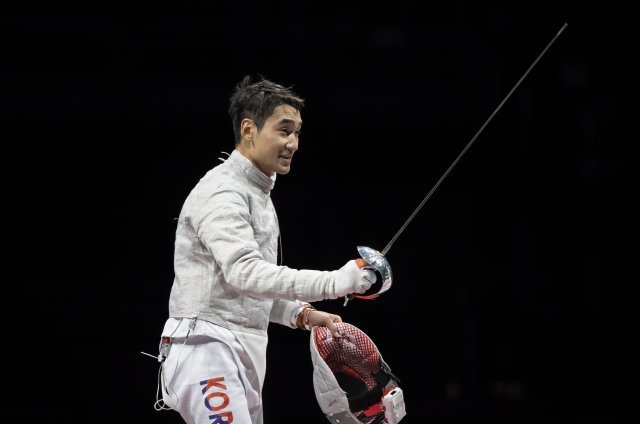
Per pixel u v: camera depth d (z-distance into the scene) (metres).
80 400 17.64
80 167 19.55
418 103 21.50
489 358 20.20
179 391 6.80
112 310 18.91
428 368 20.05
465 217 21.33
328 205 21.09
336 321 7.59
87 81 19.78
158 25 20.50
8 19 19.53
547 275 20.95
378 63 21.64
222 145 20.22
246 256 6.49
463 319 20.48
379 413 7.31
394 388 7.25
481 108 21.44
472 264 21.03
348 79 21.41
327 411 7.09
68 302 18.84
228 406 6.68
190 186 19.98
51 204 19.31
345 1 21.97
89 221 19.47
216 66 20.62
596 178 21.14
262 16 21.36
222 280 6.88
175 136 20.05
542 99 21.23
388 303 20.53
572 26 21.06
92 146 19.62
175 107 20.11
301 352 19.41
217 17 21.00
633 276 20.83
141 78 20.09
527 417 18.19
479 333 20.36
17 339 17.88
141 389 18.23
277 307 7.77
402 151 21.44
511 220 21.22
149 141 19.92
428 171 21.44
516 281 20.86
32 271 18.91
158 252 19.70
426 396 19.73
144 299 19.20
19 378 17.50
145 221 19.73
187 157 20.08
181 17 20.77
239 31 20.94
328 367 6.96
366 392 7.35
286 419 18.52
